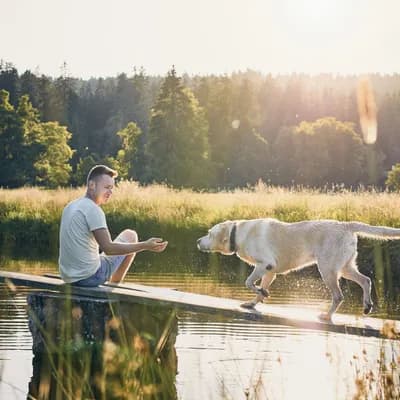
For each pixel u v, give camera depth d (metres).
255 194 22.73
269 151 92.38
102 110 112.88
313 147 80.69
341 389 6.04
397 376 5.12
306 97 122.31
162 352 7.40
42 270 13.70
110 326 7.35
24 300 10.09
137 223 19.83
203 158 73.00
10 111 72.31
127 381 5.45
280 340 8.02
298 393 5.95
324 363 6.92
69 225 7.80
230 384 6.25
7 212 22.66
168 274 13.64
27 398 5.96
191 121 72.50
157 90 120.06
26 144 72.75
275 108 121.31
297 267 8.07
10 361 7.07
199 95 107.81
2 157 71.88
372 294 11.60
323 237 7.84
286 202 20.20
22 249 17.94
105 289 7.68
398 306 10.21
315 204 19.72
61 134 77.75
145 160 77.25
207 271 14.21
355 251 7.80
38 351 7.49
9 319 8.87
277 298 11.08
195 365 6.91
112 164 78.62
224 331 8.48
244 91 99.12
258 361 7.06
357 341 7.93
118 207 21.23
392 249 14.00
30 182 73.12
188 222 19.48
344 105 114.31
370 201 18.62
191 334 8.32
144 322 7.49
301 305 10.33
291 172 84.62
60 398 5.89
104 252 7.80
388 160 82.56
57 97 99.31
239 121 94.44
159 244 7.77
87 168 79.06
